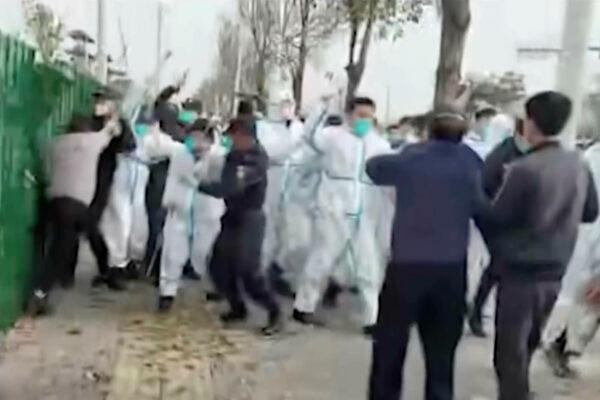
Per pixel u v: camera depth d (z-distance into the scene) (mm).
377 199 8023
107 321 8016
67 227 7965
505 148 6281
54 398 5938
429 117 5941
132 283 9820
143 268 9836
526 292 5055
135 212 9648
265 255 8930
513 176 5031
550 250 5035
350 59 19312
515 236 5062
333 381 6605
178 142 9180
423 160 5230
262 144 8500
